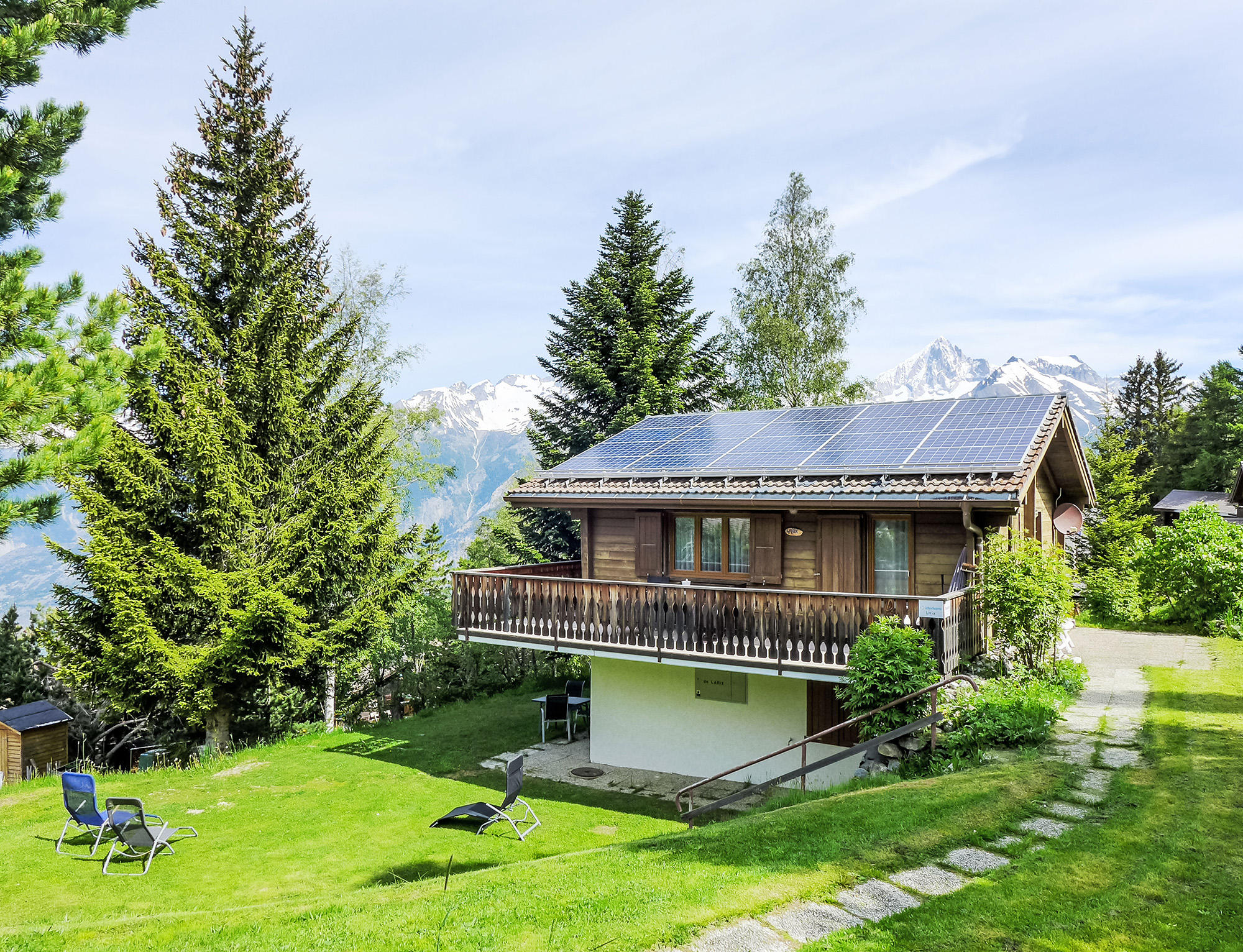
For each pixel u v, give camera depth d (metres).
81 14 10.48
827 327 30.69
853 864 6.45
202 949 5.77
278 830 11.85
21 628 23.94
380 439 21.95
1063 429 14.88
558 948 5.13
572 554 29.39
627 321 29.80
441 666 23.84
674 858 6.96
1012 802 7.60
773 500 12.86
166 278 19.20
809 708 13.60
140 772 15.63
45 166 10.85
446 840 11.33
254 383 18.83
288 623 17.45
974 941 5.07
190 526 18.61
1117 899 5.55
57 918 8.55
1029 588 11.45
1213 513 18.81
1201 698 11.54
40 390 8.64
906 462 12.57
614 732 15.65
